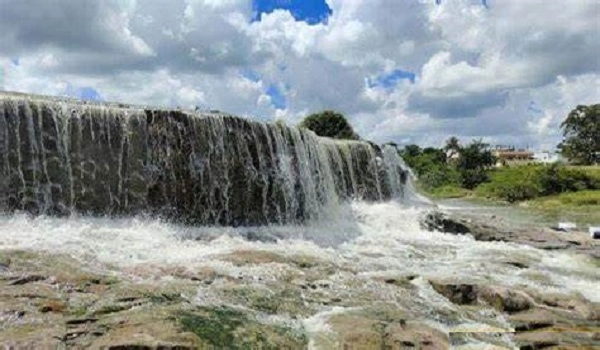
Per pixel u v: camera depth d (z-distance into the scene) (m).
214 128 20.61
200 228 18.77
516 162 161.25
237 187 21.20
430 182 103.19
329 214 25.25
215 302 11.10
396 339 10.05
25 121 16.45
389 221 24.73
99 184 17.69
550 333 11.72
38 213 16.41
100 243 14.57
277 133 23.03
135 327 9.21
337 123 41.72
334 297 12.34
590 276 17.03
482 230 24.58
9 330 8.64
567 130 137.12
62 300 10.15
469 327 11.54
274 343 9.53
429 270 15.88
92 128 17.69
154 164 18.89
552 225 33.44
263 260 14.62
